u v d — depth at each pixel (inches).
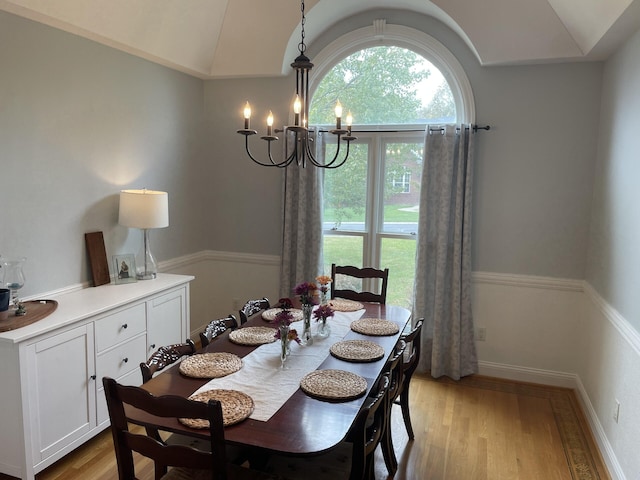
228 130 174.2
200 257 178.5
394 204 163.8
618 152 115.5
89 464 104.7
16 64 104.8
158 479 84.0
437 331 151.4
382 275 136.3
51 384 97.3
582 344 141.1
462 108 150.6
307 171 162.7
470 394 142.9
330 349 95.5
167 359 86.7
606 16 102.0
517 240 148.5
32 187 110.5
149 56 142.3
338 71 164.6
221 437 58.5
